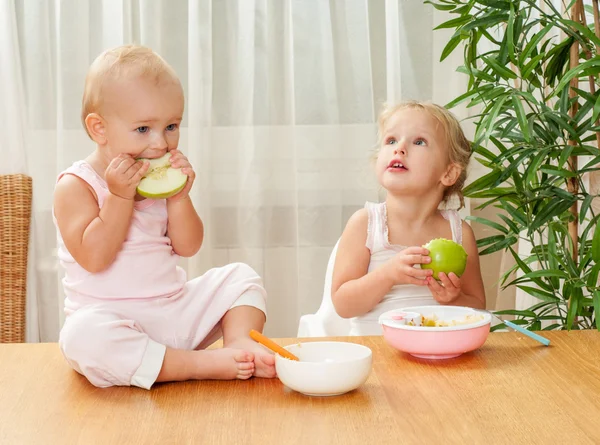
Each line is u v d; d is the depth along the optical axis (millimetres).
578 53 1884
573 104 1961
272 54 2381
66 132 2293
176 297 1227
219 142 2398
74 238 1168
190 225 1258
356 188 2406
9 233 2219
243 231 2385
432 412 894
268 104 2369
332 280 1810
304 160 2361
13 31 2305
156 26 2338
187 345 1210
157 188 1171
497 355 1149
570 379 1016
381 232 1786
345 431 837
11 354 1204
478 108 2381
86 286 1189
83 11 2297
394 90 2324
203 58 2311
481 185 1870
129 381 1028
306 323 1901
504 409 898
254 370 1067
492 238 1914
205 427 860
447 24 1885
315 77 2352
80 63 2303
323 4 2336
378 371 1078
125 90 1150
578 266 1945
